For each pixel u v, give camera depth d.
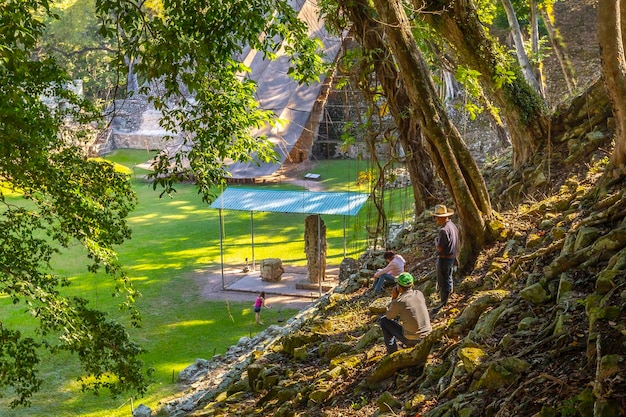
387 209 28.83
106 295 27.91
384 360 10.00
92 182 14.28
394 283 15.02
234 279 29.44
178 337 23.44
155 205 43.41
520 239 12.65
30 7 12.75
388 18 12.48
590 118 15.14
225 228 37.94
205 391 17.22
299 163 44.28
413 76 12.73
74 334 12.30
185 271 30.88
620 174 11.81
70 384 19.92
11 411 18.34
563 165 14.98
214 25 12.77
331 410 9.69
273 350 14.70
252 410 11.55
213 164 14.70
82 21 58.38
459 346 9.26
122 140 60.28
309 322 15.38
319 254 26.88
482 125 40.31
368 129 15.56
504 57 15.72
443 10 14.45
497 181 16.97
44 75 13.12
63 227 13.81
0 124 11.77
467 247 13.08
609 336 6.77
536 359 7.55
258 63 38.59
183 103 14.34
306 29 14.11
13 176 12.99
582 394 6.07
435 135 12.92
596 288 8.13
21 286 12.12
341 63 17.06
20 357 12.52
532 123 15.84
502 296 10.16
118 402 18.73
